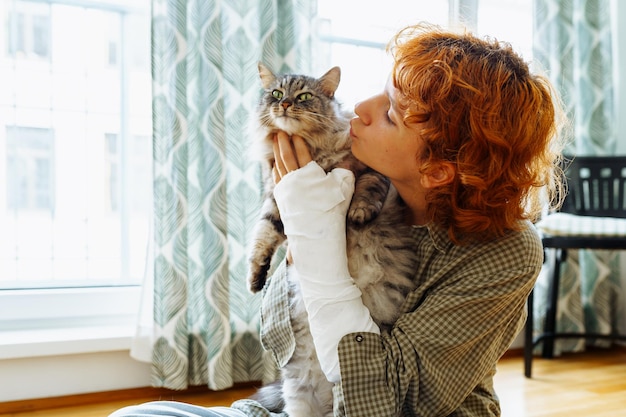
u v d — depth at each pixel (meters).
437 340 0.86
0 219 2.40
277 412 1.25
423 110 0.88
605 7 3.02
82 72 2.48
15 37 2.39
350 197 1.00
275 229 1.22
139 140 2.53
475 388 1.02
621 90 3.26
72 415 2.00
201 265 2.31
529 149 0.87
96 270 2.54
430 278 0.93
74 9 2.45
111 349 2.14
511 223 0.89
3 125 2.39
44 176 2.46
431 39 0.93
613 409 2.09
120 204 2.54
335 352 0.87
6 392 2.03
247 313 2.39
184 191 2.21
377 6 2.78
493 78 0.86
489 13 3.01
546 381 2.45
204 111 2.29
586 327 3.06
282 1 2.41
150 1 2.18
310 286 0.90
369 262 1.02
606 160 2.86
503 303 0.89
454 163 0.86
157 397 2.21
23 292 2.26
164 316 2.19
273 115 1.32
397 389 0.86
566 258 2.77
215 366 2.21
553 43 2.89
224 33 2.34
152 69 2.19
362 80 2.74
